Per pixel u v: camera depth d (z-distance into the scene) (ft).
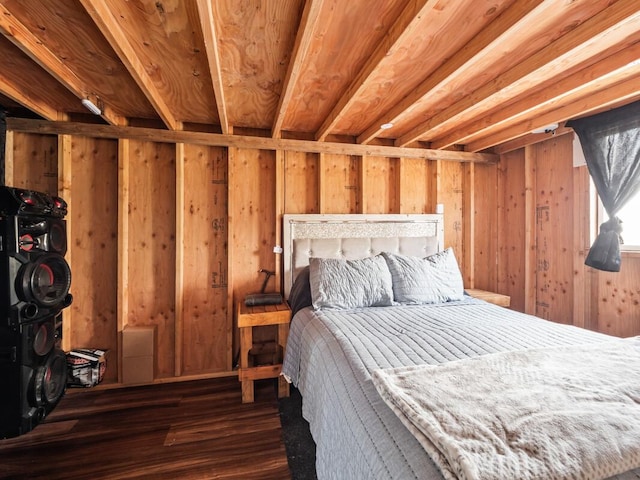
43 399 5.82
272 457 5.28
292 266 8.92
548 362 3.65
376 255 8.59
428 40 4.99
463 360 3.75
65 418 6.43
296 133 9.26
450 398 2.84
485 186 10.85
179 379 8.21
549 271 9.16
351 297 7.15
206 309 8.66
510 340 4.72
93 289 8.05
